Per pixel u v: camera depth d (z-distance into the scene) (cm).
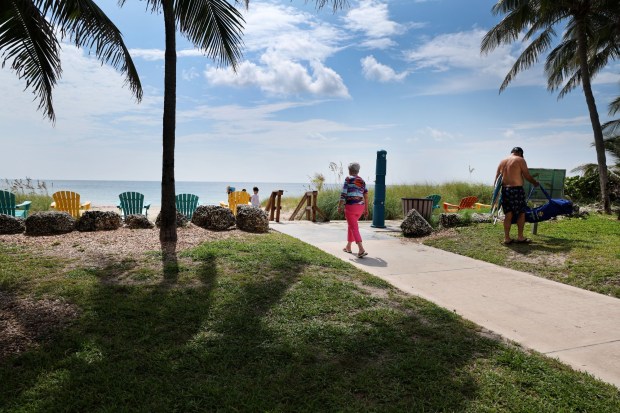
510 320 486
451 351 387
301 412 293
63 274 607
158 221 1052
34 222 909
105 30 768
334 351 390
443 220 1136
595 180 1931
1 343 385
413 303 535
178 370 347
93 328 420
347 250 873
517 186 881
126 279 592
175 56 862
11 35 666
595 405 304
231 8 895
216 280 593
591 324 474
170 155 855
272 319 461
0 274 592
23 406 294
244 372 347
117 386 321
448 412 296
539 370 355
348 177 832
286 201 2358
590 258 748
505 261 784
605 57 1966
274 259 725
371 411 296
